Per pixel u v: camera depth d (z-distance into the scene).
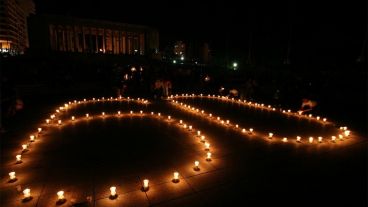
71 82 22.11
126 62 40.91
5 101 12.64
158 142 8.91
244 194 5.55
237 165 7.02
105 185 5.92
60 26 47.47
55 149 8.18
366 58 21.33
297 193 5.60
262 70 26.38
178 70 27.69
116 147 8.38
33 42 45.25
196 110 14.20
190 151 8.06
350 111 14.02
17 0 106.94
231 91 19.47
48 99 17.86
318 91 16.66
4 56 29.36
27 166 6.93
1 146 8.43
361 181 6.12
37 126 10.84
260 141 9.07
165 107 15.13
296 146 8.55
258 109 14.73
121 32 53.22
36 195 5.54
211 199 5.36
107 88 22.62
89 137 9.40
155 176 6.36
